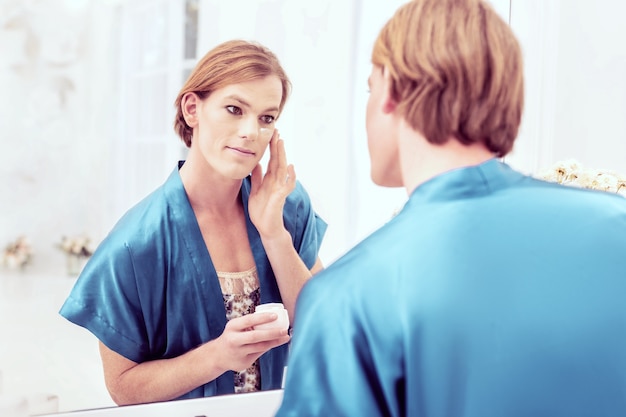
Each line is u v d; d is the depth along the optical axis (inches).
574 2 68.6
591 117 70.7
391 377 19.4
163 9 46.3
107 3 44.4
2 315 41.9
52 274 43.5
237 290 49.8
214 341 47.8
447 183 22.1
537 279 20.5
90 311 44.7
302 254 53.1
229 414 49.4
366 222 56.5
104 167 44.8
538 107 68.2
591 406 19.7
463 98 21.7
